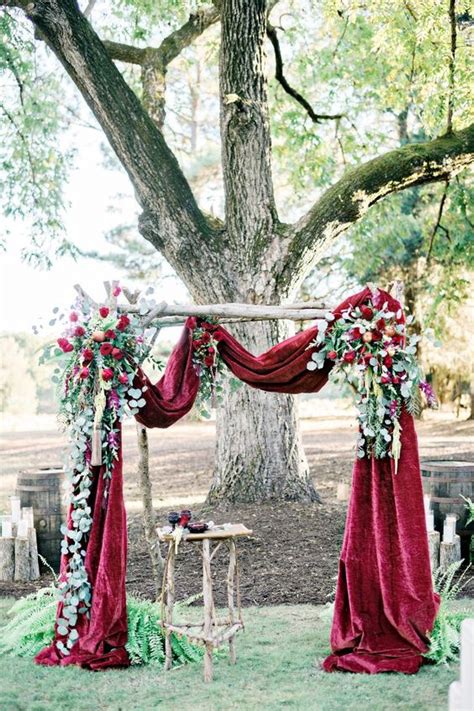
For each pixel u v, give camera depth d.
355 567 5.68
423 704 4.76
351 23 13.09
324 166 14.30
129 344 5.83
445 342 21.80
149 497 7.06
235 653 5.66
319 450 19.16
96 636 5.62
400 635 5.52
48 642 5.95
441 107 11.16
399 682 5.16
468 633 3.03
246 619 6.80
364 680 5.22
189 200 10.16
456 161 10.47
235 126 10.27
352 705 4.78
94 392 5.77
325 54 14.27
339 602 5.72
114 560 5.69
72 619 5.65
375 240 15.81
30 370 33.31
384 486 5.73
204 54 16.95
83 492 5.76
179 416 6.04
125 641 5.71
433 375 25.00
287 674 5.41
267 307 6.08
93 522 5.79
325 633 6.36
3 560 8.38
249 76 10.30
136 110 9.86
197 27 11.50
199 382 6.23
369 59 13.63
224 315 6.08
